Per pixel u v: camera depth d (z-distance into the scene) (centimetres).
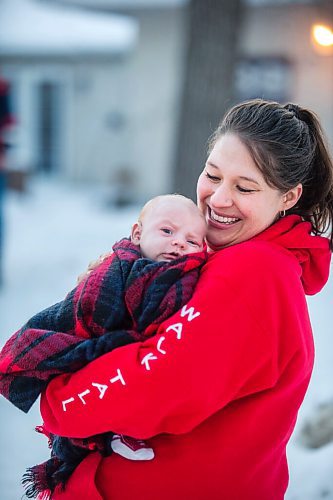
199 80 836
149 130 1850
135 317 192
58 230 1259
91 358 190
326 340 580
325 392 466
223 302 181
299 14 1593
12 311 743
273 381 188
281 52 1625
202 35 830
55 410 194
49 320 202
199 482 194
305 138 204
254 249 190
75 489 204
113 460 201
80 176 1992
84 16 2014
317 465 383
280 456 209
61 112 1988
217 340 179
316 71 1611
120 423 185
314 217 226
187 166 850
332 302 686
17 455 443
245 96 1658
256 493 201
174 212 207
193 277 192
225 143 200
